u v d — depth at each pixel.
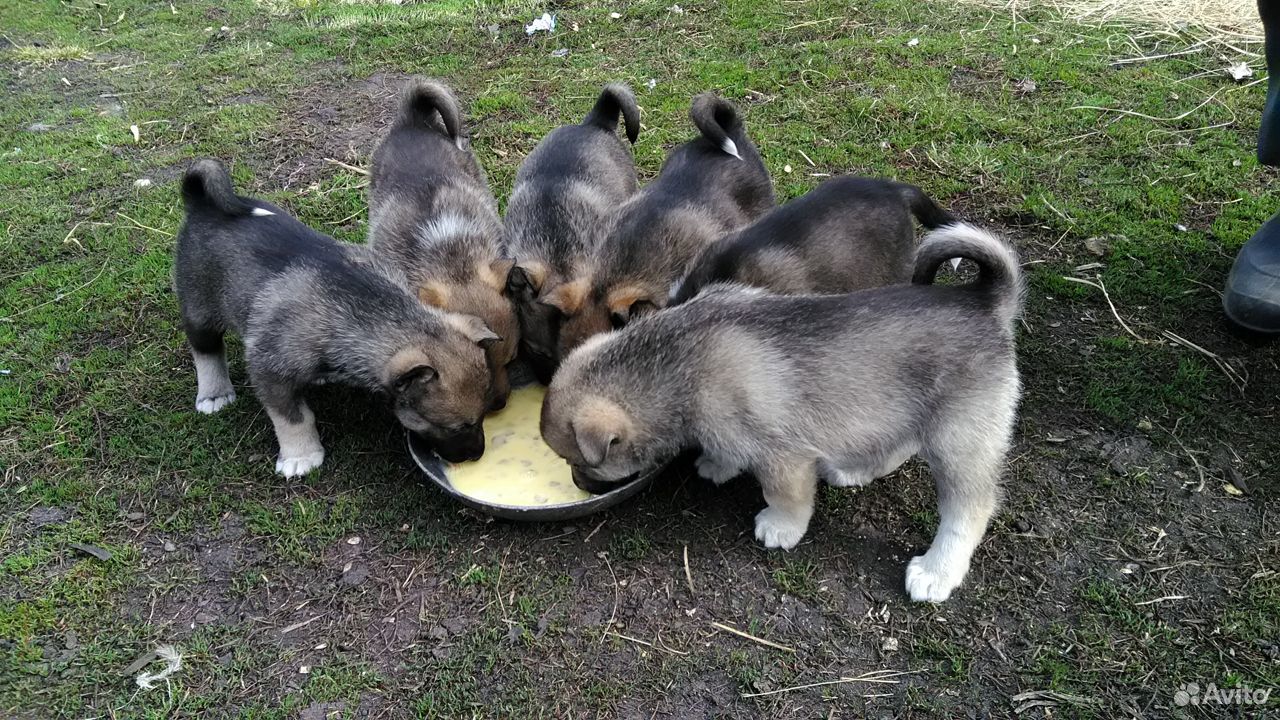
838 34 1.71
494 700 0.69
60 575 0.79
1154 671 0.69
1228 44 1.58
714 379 0.75
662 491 0.86
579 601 0.76
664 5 1.88
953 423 0.71
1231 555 0.77
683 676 0.70
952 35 1.67
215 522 0.83
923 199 0.99
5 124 1.57
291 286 0.86
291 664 0.72
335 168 1.39
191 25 2.01
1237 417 0.89
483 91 1.60
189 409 0.96
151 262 1.18
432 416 0.84
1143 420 0.90
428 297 0.94
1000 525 0.80
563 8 1.92
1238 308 0.96
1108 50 1.59
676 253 0.98
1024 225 1.18
